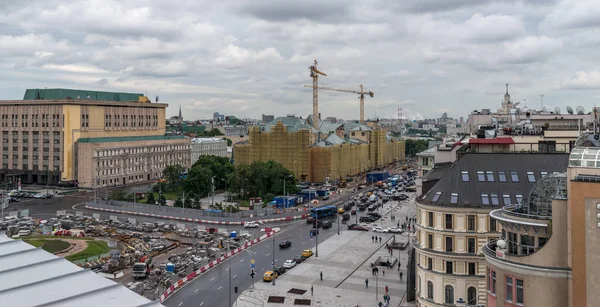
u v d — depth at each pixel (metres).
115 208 199.62
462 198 86.06
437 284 84.94
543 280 50.59
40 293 39.78
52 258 48.19
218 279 113.50
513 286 52.81
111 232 158.88
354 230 168.38
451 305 83.38
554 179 54.81
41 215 190.62
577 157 50.75
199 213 185.50
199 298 100.50
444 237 85.00
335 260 130.00
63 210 198.75
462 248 83.94
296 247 144.00
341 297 101.88
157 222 175.62
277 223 181.50
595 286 47.69
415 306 94.62
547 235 51.81
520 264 51.88
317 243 144.88
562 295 49.97
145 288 104.19
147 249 137.00
